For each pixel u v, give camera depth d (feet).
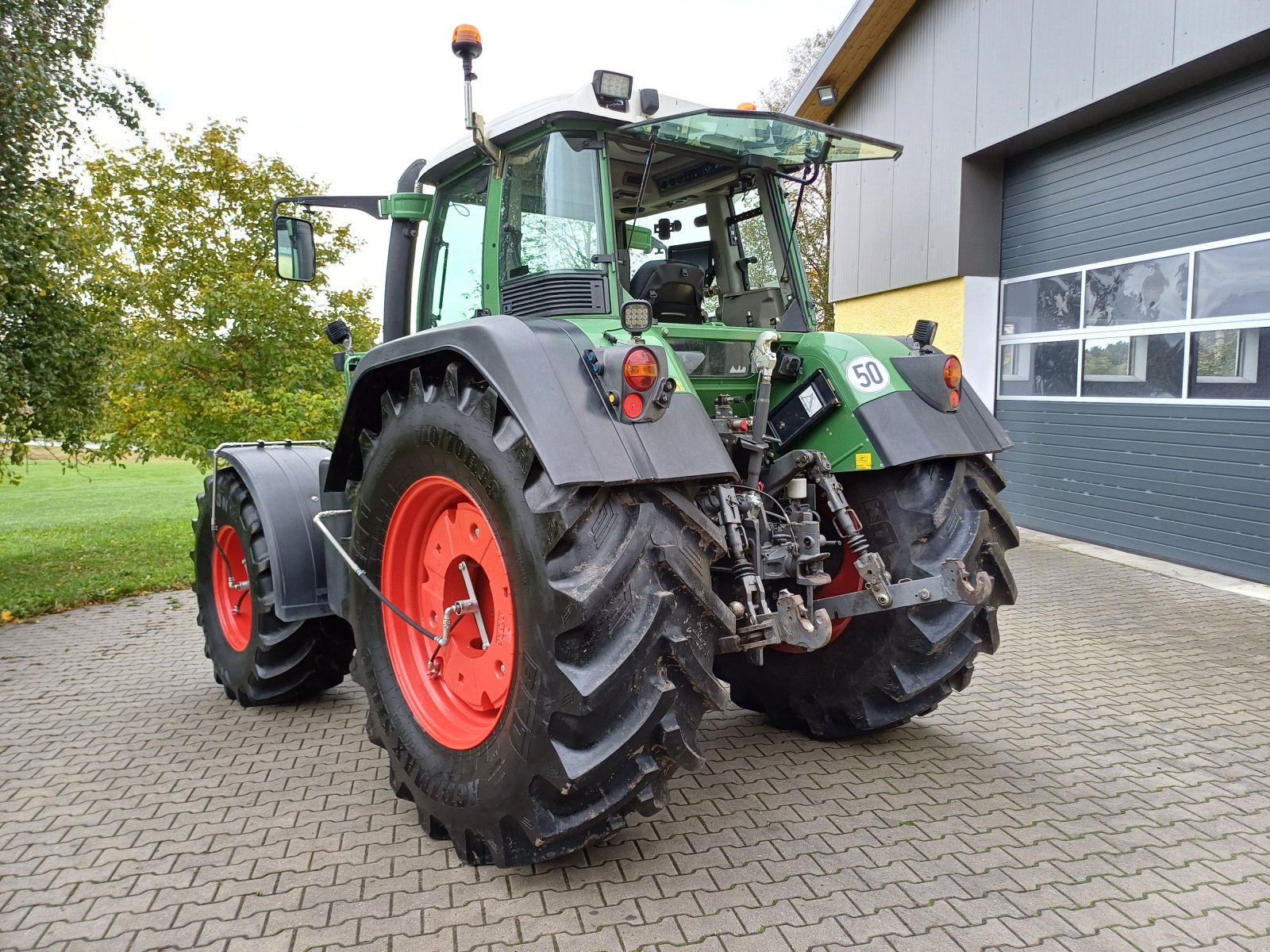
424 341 8.32
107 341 23.27
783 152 10.50
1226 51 19.19
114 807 9.66
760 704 11.85
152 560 26.21
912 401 9.77
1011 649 15.43
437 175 10.78
